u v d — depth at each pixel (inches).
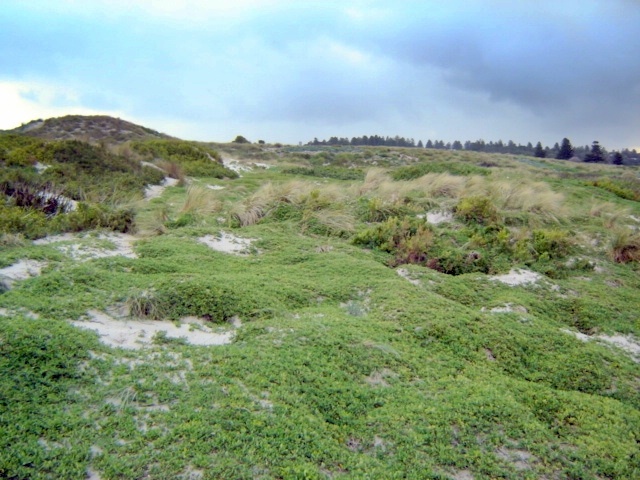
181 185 796.0
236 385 203.5
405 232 471.8
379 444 187.2
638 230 554.3
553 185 813.9
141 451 164.6
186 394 195.3
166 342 243.4
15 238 390.0
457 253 432.8
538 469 179.5
